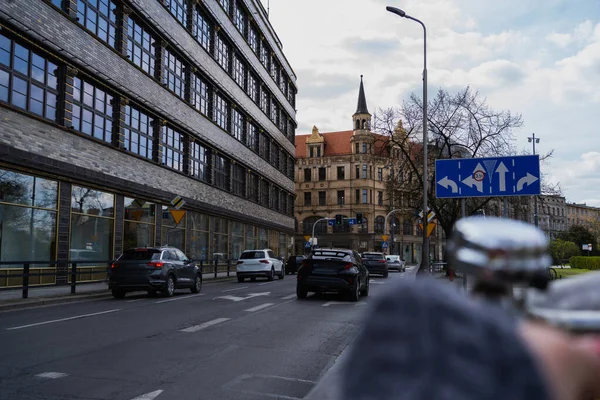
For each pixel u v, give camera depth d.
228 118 42.62
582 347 1.23
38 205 19.94
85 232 22.89
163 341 9.15
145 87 27.95
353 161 87.62
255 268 30.16
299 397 5.91
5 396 5.72
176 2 32.31
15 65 18.88
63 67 21.48
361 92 89.69
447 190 14.74
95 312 13.29
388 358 0.88
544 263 1.17
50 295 16.80
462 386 0.83
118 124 25.61
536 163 14.17
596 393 1.24
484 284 1.18
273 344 9.11
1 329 10.30
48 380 6.40
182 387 6.21
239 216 43.94
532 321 1.25
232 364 7.48
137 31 27.80
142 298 17.67
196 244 35.72
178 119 32.03
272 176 55.91
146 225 28.50
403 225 89.62
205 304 15.55
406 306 0.93
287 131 63.62
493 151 31.62
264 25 51.75
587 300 1.37
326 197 88.81
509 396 0.84
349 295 17.16
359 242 85.94
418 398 0.83
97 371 6.88
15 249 18.84
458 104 32.28
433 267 28.58
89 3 23.39
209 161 38.38
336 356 8.17
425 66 26.00
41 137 19.94
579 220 144.12
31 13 19.14
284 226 60.81
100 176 23.42
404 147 35.56
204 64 36.22
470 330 0.88
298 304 15.80
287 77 63.06
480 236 1.17
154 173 29.23
